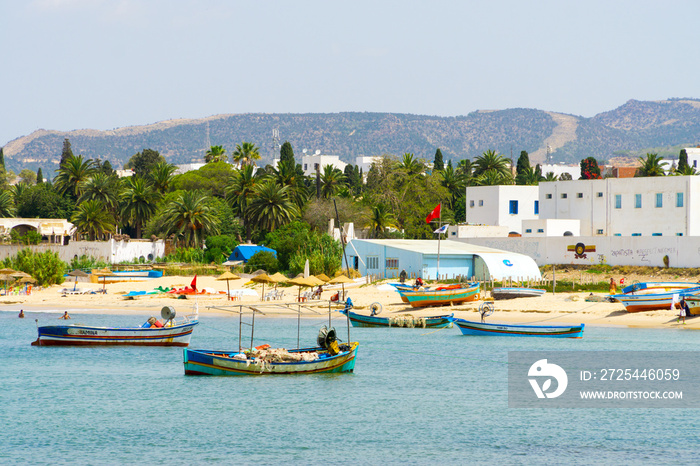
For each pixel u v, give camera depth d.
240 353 69.62
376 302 114.38
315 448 48.53
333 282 111.56
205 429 52.88
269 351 69.50
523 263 132.00
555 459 46.56
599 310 104.19
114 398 61.44
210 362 68.62
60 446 48.94
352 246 146.75
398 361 77.94
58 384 66.62
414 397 61.69
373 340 91.50
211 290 135.62
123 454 47.34
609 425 54.38
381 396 62.25
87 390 64.25
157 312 120.06
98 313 118.94
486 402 60.75
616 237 134.00
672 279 122.50
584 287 121.69
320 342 71.12
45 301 133.62
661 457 47.09
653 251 129.38
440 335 95.31
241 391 63.81
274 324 107.81
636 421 55.50
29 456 46.97
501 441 50.31
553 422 54.78
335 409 58.09
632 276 127.50
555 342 87.44
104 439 50.41
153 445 49.19
